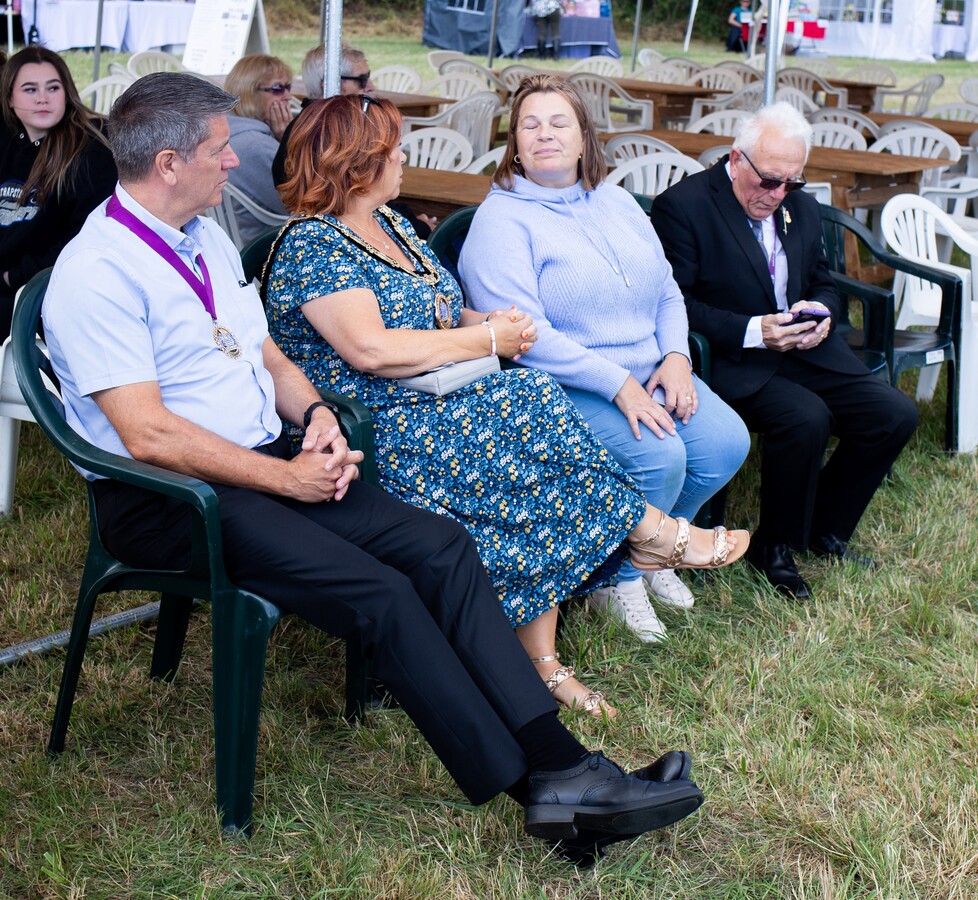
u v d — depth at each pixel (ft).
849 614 9.98
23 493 11.78
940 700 8.80
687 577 10.73
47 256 11.46
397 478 8.11
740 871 6.89
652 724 8.25
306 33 71.00
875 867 6.82
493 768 6.53
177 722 8.20
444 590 7.13
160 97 6.89
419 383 8.03
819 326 10.46
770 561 10.61
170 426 6.89
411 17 76.89
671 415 9.69
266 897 6.56
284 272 8.14
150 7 49.96
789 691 8.83
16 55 11.23
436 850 6.97
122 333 6.86
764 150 10.33
